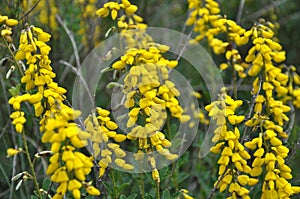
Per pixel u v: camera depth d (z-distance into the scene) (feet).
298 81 11.51
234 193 7.89
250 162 10.09
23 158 11.33
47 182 8.76
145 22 15.31
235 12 16.74
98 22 13.46
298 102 11.49
